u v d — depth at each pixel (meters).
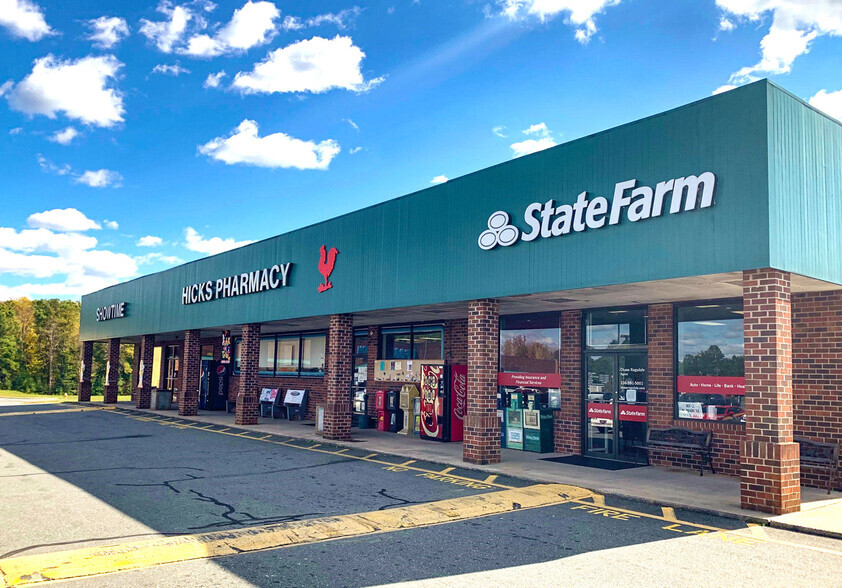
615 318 15.73
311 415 26.53
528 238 13.20
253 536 8.11
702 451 12.93
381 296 17.33
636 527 8.83
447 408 18.59
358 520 9.01
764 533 8.59
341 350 19.11
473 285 14.51
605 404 15.64
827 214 10.98
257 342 24.17
